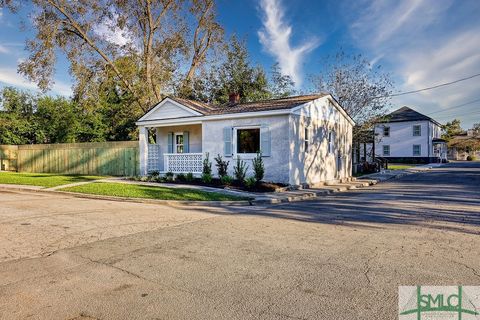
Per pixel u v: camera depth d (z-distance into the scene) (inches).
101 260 190.5
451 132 2982.3
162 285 153.3
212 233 256.7
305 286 150.8
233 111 627.5
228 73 1227.2
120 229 271.7
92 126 1246.9
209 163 650.2
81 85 911.7
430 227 270.7
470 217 313.3
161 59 995.9
